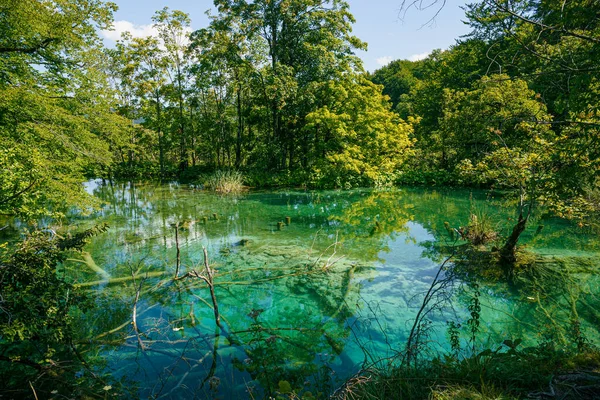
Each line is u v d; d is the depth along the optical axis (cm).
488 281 711
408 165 2622
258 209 1656
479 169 1045
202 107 3070
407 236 1136
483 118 1529
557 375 319
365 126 2230
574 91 371
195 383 426
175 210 1634
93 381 423
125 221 1389
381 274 788
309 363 465
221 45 2445
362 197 1962
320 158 2297
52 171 891
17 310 377
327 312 615
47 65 1069
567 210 809
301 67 2591
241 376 439
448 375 345
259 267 834
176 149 3334
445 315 589
